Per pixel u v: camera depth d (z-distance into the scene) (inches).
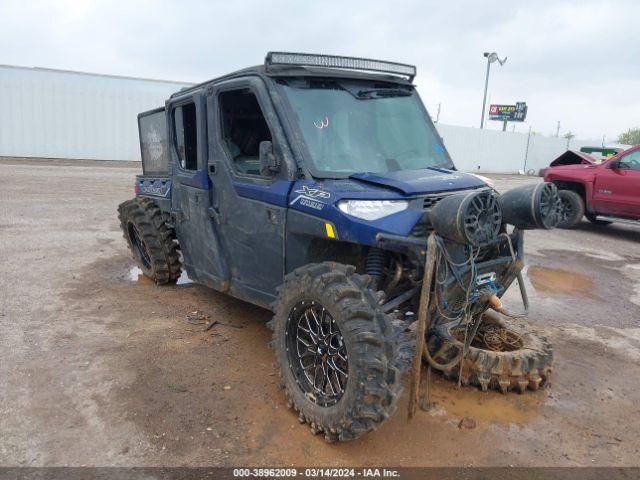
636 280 307.7
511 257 149.0
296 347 138.7
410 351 169.3
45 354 167.2
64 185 546.3
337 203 132.3
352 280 124.3
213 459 120.1
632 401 159.2
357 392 114.5
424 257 128.0
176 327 196.2
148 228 237.6
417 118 182.9
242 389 151.6
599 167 450.6
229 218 174.7
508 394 156.8
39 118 795.4
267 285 165.0
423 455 125.9
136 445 123.5
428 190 138.7
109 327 192.9
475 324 156.9
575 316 237.5
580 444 134.6
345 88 168.7
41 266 266.7
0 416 131.9
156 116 240.4
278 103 153.5
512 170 1302.9
